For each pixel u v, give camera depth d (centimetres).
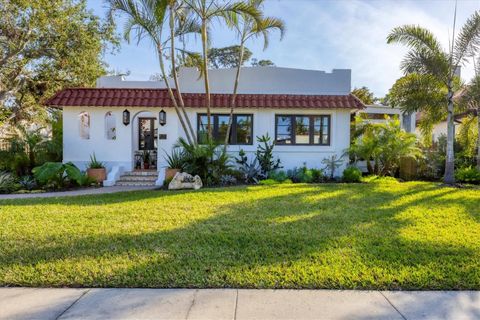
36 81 2141
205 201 941
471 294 410
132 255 522
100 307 375
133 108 1494
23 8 1767
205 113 1538
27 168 1457
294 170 1517
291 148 1555
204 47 1332
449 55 1273
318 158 1564
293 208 849
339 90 1630
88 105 1440
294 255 525
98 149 1502
